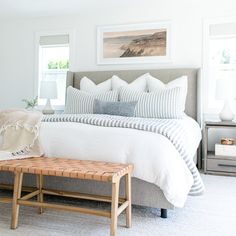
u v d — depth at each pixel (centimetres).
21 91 482
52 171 169
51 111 424
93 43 444
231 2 379
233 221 198
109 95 357
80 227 186
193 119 372
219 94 349
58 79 469
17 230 180
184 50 400
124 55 429
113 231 161
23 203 183
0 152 211
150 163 190
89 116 249
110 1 396
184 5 398
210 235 176
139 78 387
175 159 192
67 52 465
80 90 396
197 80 385
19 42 481
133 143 198
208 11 390
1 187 234
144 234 176
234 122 340
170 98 322
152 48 414
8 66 488
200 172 350
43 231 179
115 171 167
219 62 396
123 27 427
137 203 203
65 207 176
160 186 186
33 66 474
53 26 463
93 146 206
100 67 442
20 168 176
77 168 174
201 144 382
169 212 215
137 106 328
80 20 450
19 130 226
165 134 204
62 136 216
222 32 384
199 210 220
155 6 412
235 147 335
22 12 442
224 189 277
